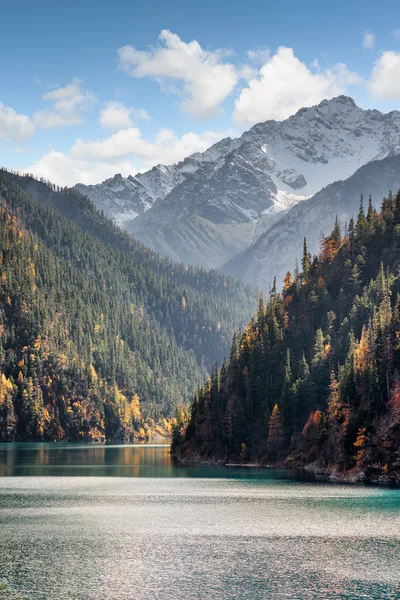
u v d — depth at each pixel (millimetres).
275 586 73938
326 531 99938
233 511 116812
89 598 70062
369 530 100375
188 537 96250
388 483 152750
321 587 73562
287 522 106625
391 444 157000
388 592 71938
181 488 148750
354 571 79250
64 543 92250
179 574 78312
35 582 75125
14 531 99812
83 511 117188
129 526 103688
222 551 88250
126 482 161125
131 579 76250
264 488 147500
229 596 70625
